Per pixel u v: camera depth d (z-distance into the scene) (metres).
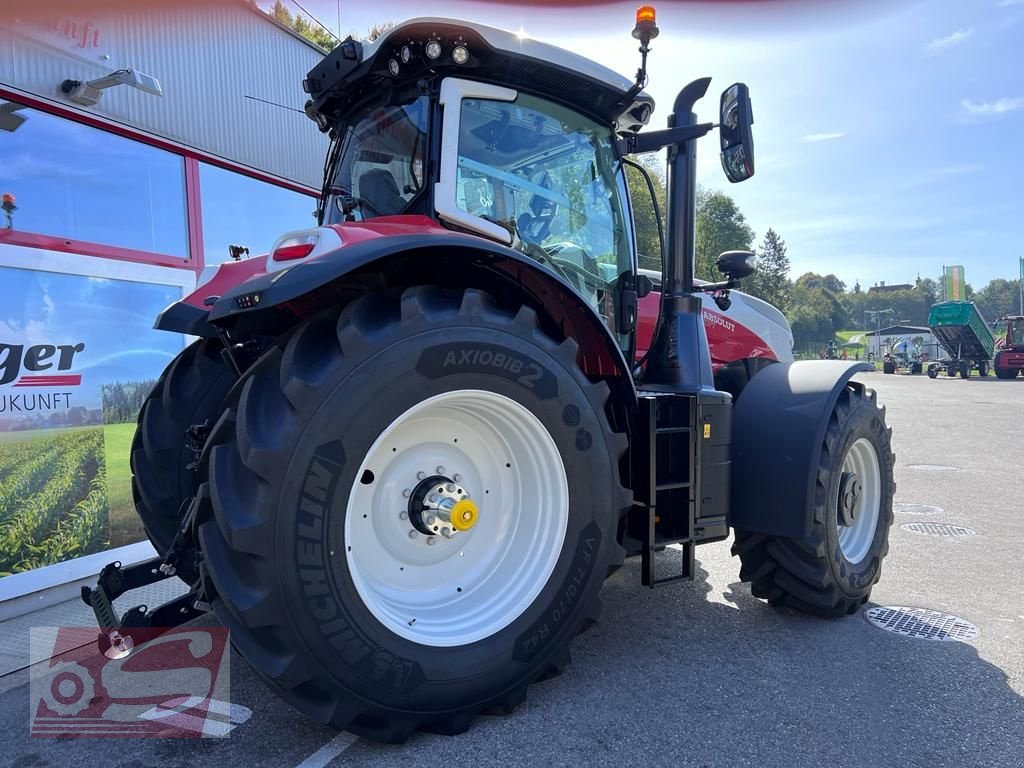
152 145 5.18
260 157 6.19
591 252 2.97
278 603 1.79
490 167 2.61
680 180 3.14
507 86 2.63
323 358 1.93
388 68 2.58
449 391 2.04
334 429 1.86
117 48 4.80
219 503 1.80
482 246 2.08
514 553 2.33
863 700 2.36
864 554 3.30
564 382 2.24
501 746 2.06
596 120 2.94
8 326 4.07
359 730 1.97
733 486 3.05
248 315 2.24
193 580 2.57
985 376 30.92
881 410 3.45
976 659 2.71
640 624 3.08
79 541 4.29
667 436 2.75
